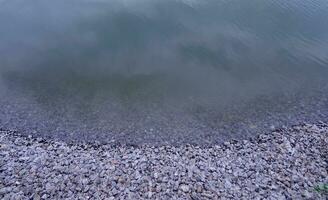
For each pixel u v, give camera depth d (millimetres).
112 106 20844
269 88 23656
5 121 18828
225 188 14656
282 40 30234
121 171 15367
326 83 24516
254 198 14219
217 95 22594
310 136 18594
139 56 26656
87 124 19047
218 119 20156
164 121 19750
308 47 29375
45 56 25953
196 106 21328
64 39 28484
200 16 33469
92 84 23000
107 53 26828
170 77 24234
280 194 14461
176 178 15109
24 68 24250
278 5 37219
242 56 27469
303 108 21484
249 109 21234
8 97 20969
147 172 15383
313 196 14383
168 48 27953
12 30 29391
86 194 13969
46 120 19141
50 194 13859
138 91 22547
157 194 14172
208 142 18062
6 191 13836
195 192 14359
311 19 34531
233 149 17469
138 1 36062
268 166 16125
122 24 31109
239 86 23719
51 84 22719
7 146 16734
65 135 18016
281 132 18984
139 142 17828
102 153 16672
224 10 35219
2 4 33906
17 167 15242
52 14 32531
